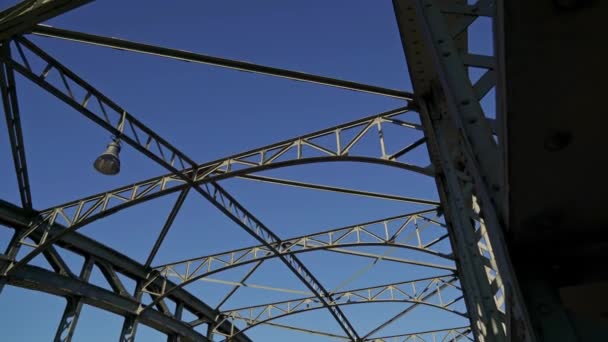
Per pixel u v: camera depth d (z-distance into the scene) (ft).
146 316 65.31
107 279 63.31
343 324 79.51
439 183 37.24
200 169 46.26
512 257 6.27
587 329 5.57
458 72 7.17
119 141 36.09
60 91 32.58
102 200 51.93
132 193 49.88
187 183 45.42
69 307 56.29
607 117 4.75
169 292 66.39
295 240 62.49
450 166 24.29
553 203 5.63
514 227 6.00
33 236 54.85
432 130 28.78
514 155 5.06
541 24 3.96
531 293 5.86
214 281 68.85
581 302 7.57
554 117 4.73
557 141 4.91
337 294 75.56
